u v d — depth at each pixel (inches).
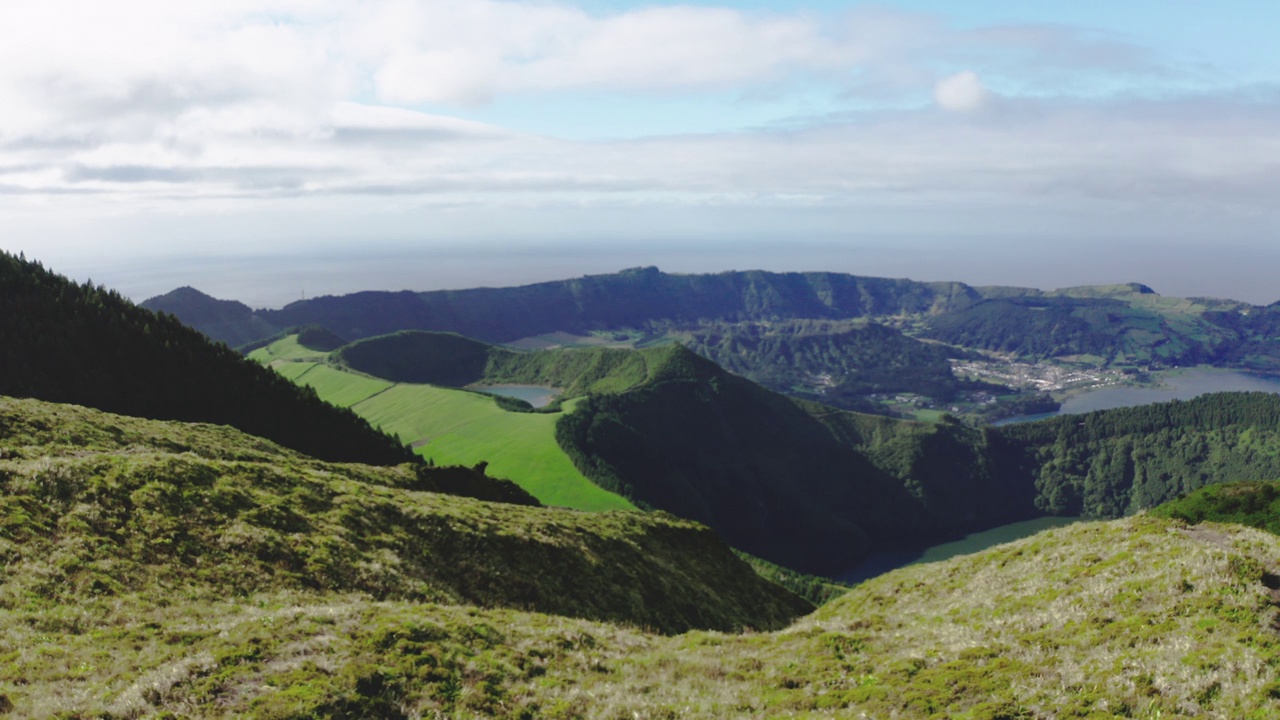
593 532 2226.9
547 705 753.0
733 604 2384.4
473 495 3068.4
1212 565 961.5
